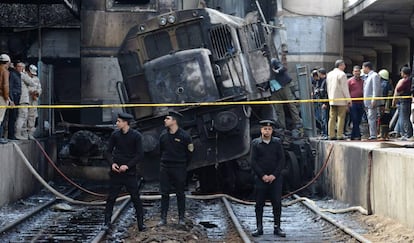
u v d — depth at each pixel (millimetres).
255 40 27609
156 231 18516
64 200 27078
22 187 27078
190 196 26719
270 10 43719
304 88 33562
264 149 18562
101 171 34781
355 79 29250
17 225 20344
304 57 45031
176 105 24641
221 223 21484
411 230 17453
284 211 24562
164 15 26625
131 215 23250
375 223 19859
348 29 52750
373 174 21234
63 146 36062
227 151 25469
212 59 26312
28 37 41625
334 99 27766
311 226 20844
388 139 28219
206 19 26594
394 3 41125
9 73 26484
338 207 24531
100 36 42219
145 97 26281
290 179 28422
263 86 27328
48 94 36000
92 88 42281
